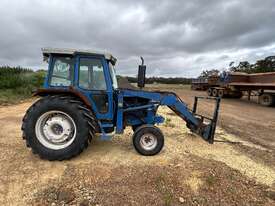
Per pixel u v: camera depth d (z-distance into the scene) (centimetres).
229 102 1502
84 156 414
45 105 387
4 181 321
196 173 354
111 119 435
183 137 552
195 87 2661
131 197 288
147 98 463
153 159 407
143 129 421
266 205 283
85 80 423
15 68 2062
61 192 294
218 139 557
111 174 346
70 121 399
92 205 272
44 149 387
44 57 439
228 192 308
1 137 526
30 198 284
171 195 294
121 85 508
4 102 1136
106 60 428
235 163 404
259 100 1393
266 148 508
